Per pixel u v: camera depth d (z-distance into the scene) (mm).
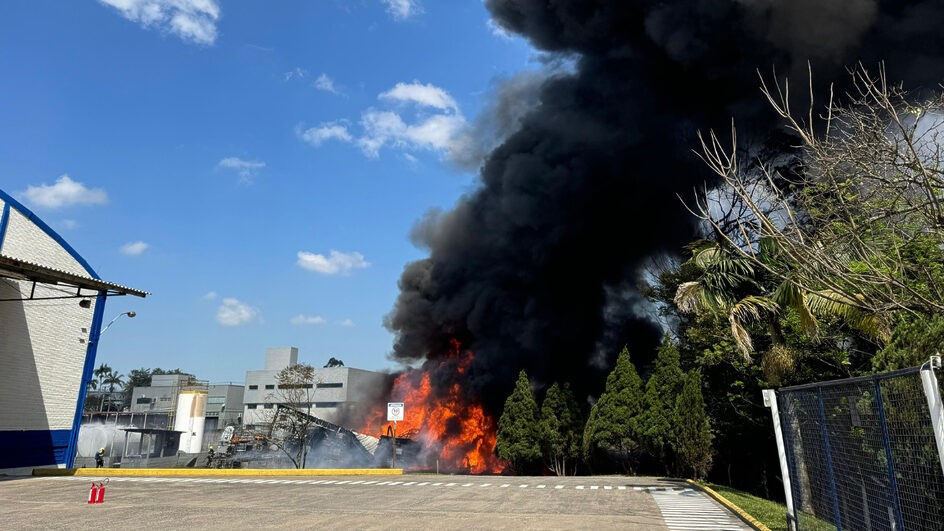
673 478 20641
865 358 18094
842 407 6742
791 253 7426
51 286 24250
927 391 4852
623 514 11727
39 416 23469
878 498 5883
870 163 7094
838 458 6891
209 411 77875
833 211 7668
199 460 46688
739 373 23125
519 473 31016
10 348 22266
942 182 6750
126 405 107000
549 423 29906
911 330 7547
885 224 7855
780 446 8961
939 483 4922
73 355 25375
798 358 15875
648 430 24656
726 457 26047
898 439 5566
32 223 23531
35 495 15070
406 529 9906
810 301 12062
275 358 73125
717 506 12914
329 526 10211
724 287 14781
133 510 12281
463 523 10555
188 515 11539
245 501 13852
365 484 18203
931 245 9383
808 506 8086
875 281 7305
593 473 28781
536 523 10555
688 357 28078
